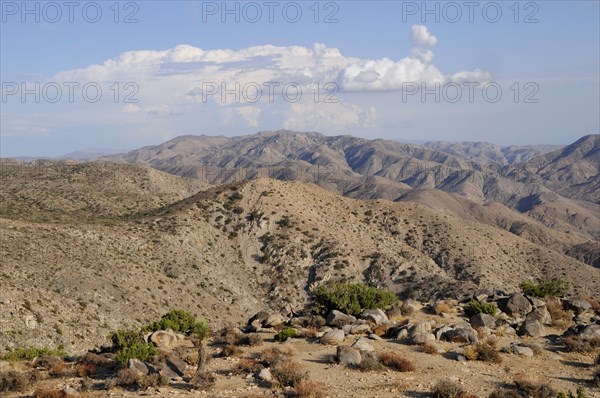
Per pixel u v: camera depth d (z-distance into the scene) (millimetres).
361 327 26094
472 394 17547
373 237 120750
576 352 23109
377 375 19594
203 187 198125
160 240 91562
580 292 111812
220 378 19625
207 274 89188
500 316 28844
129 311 61500
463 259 120562
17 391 18703
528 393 17609
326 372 19906
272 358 20812
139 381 18516
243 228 109500
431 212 141750
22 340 45281
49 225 78938
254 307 87938
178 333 27047
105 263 71312
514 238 140000
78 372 20891
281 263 101000
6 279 54406
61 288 58344
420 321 28234
